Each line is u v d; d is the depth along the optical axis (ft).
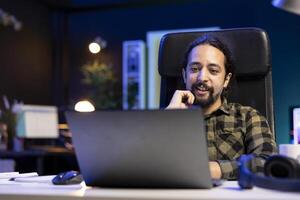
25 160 11.50
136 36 18.16
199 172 2.71
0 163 10.16
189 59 4.90
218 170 3.54
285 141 6.91
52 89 18.01
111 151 2.82
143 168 2.79
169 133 2.65
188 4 17.66
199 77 4.76
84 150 2.90
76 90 18.34
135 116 2.68
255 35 5.28
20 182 3.45
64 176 3.22
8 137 11.76
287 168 2.71
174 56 5.54
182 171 2.73
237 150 4.75
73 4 18.25
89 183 3.01
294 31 7.70
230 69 5.01
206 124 4.87
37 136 12.31
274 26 7.87
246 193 2.57
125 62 17.61
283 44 7.77
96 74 16.90
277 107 7.47
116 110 2.71
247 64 5.22
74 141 2.91
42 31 17.53
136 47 17.52
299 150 3.50
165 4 17.80
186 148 2.66
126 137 2.74
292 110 5.05
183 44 5.53
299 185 2.49
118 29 18.33
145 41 18.08
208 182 2.74
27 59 16.49
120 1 17.83
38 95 17.12
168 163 2.73
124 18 18.28
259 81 5.28
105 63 18.19
